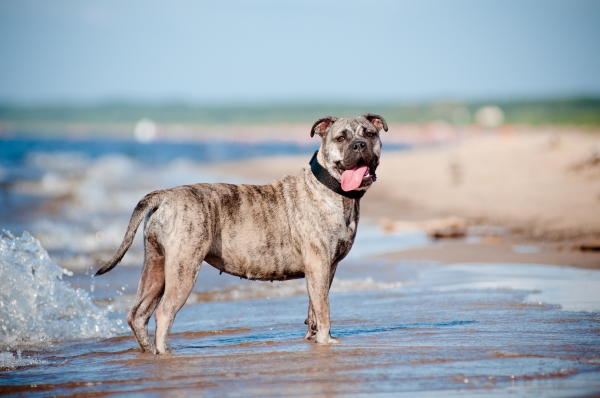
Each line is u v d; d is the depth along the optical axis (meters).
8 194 25.78
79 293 8.69
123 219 19.11
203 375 5.86
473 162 29.94
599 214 15.78
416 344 6.65
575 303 8.29
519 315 7.73
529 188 20.78
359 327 7.68
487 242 13.66
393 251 13.28
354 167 7.19
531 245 12.98
